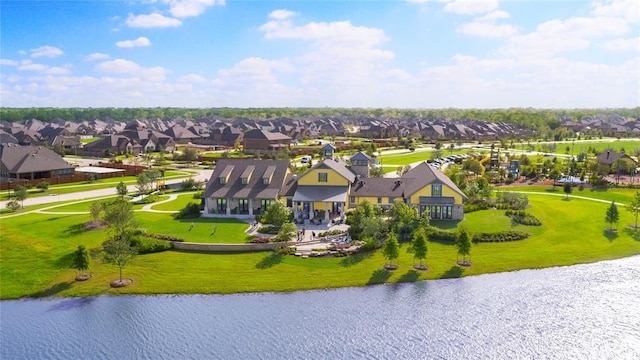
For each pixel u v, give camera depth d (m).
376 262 63.88
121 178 133.62
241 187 86.00
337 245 68.06
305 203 83.94
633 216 84.94
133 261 64.44
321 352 43.59
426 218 73.56
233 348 44.47
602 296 54.69
